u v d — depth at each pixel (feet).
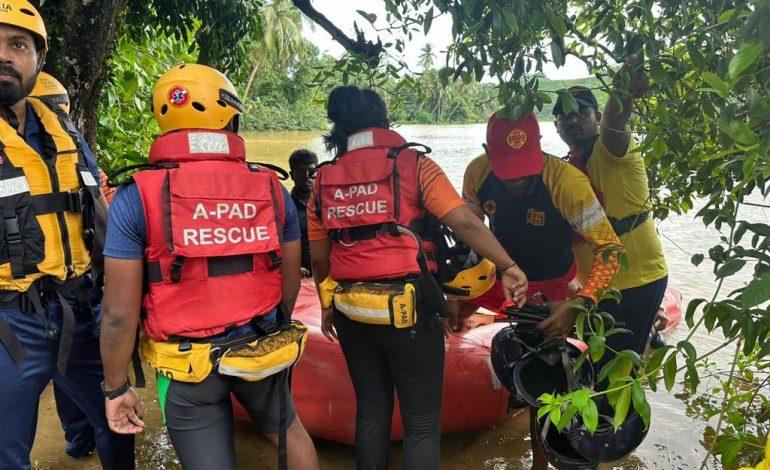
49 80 7.57
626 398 4.75
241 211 6.06
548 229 8.41
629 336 8.79
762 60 4.63
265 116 158.61
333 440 10.02
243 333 6.23
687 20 6.11
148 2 15.26
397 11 7.25
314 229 8.08
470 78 7.06
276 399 6.73
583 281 9.70
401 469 9.71
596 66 7.31
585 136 9.12
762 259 5.08
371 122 7.52
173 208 5.78
